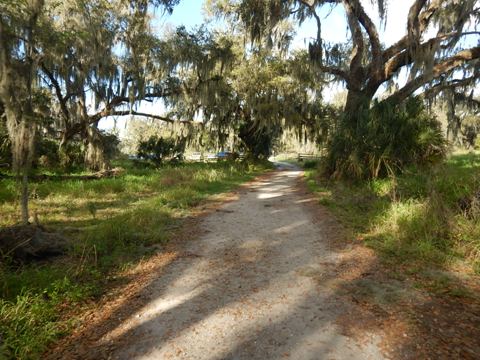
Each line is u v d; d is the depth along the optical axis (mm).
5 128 12969
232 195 11906
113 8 17172
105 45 16562
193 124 24750
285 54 17094
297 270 4750
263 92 22375
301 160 41719
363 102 12953
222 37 20703
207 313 3600
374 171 10875
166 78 21094
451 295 3814
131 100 19281
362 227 6688
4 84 6191
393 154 10703
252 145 28688
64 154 19938
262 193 12562
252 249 5734
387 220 6430
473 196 6234
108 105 20172
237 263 5082
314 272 4652
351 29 14281
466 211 6059
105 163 21000
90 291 4074
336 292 4027
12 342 2912
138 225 6793
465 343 2938
